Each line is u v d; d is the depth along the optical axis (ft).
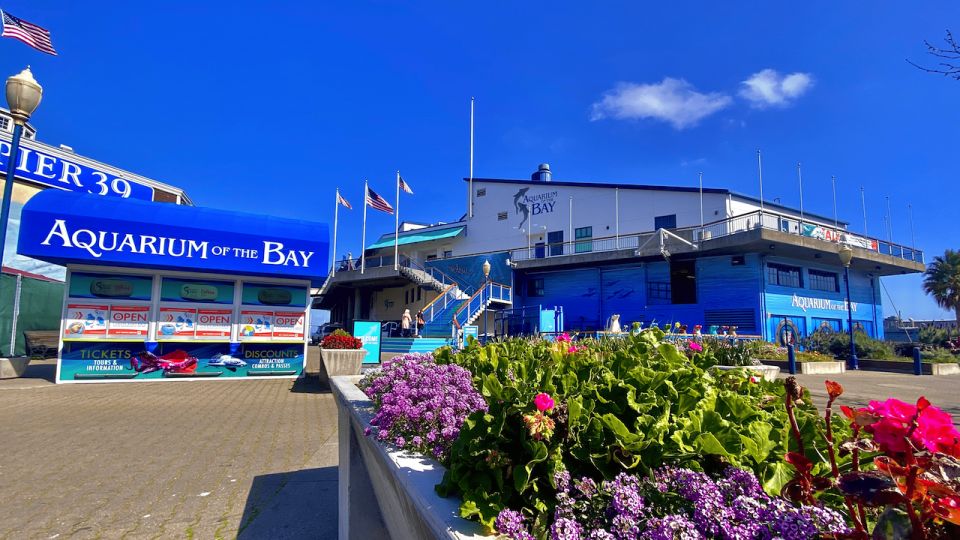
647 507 4.82
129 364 41.24
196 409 29.78
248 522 13.41
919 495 3.50
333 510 14.26
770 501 4.50
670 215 100.12
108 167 78.54
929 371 60.75
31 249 36.47
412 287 110.52
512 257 106.52
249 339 44.57
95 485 16.11
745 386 8.83
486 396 9.09
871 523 4.58
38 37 46.06
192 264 40.98
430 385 9.83
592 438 5.90
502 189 125.80
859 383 46.21
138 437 22.57
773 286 86.07
